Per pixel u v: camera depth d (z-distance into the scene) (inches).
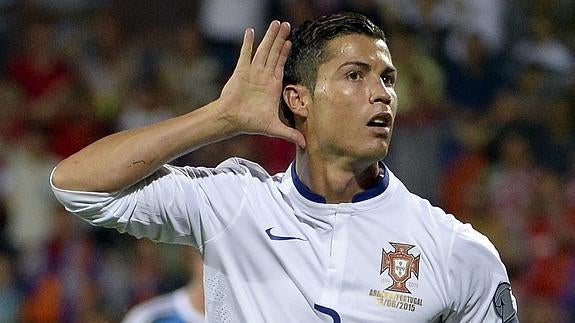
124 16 2027.6
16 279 1540.4
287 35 573.0
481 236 573.9
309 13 1839.3
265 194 588.1
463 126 1748.3
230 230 580.7
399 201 578.9
